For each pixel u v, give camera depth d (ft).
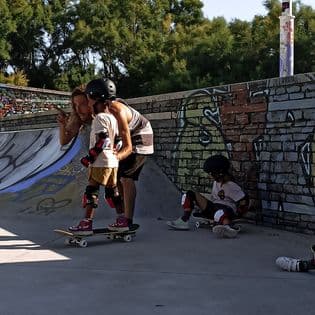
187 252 18.66
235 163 26.14
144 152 21.84
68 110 45.06
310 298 13.08
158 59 130.62
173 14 154.61
